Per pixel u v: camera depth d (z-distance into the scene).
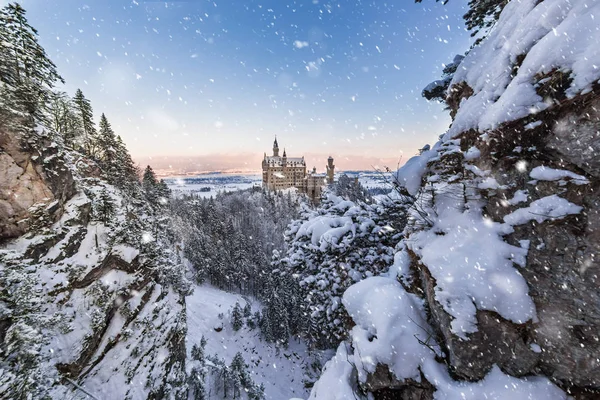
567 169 4.39
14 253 16.34
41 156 19.73
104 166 39.12
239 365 39.28
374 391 5.87
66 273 18.80
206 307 60.34
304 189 152.62
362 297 7.00
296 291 54.88
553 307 4.17
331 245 9.58
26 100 19.92
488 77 6.68
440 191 6.53
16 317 13.34
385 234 10.21
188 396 33.38
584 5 4.58
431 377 4.99
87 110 44.34
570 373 3.98
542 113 4.73
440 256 5.57
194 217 98.62
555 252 4.29
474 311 4.70
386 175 8.57
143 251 28.09
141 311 23.78
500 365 4.46
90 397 16.16
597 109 3.96
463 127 6.69
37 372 12.83
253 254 80.88
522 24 6.02
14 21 23.95
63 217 20.70
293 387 44.59
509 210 5.09
